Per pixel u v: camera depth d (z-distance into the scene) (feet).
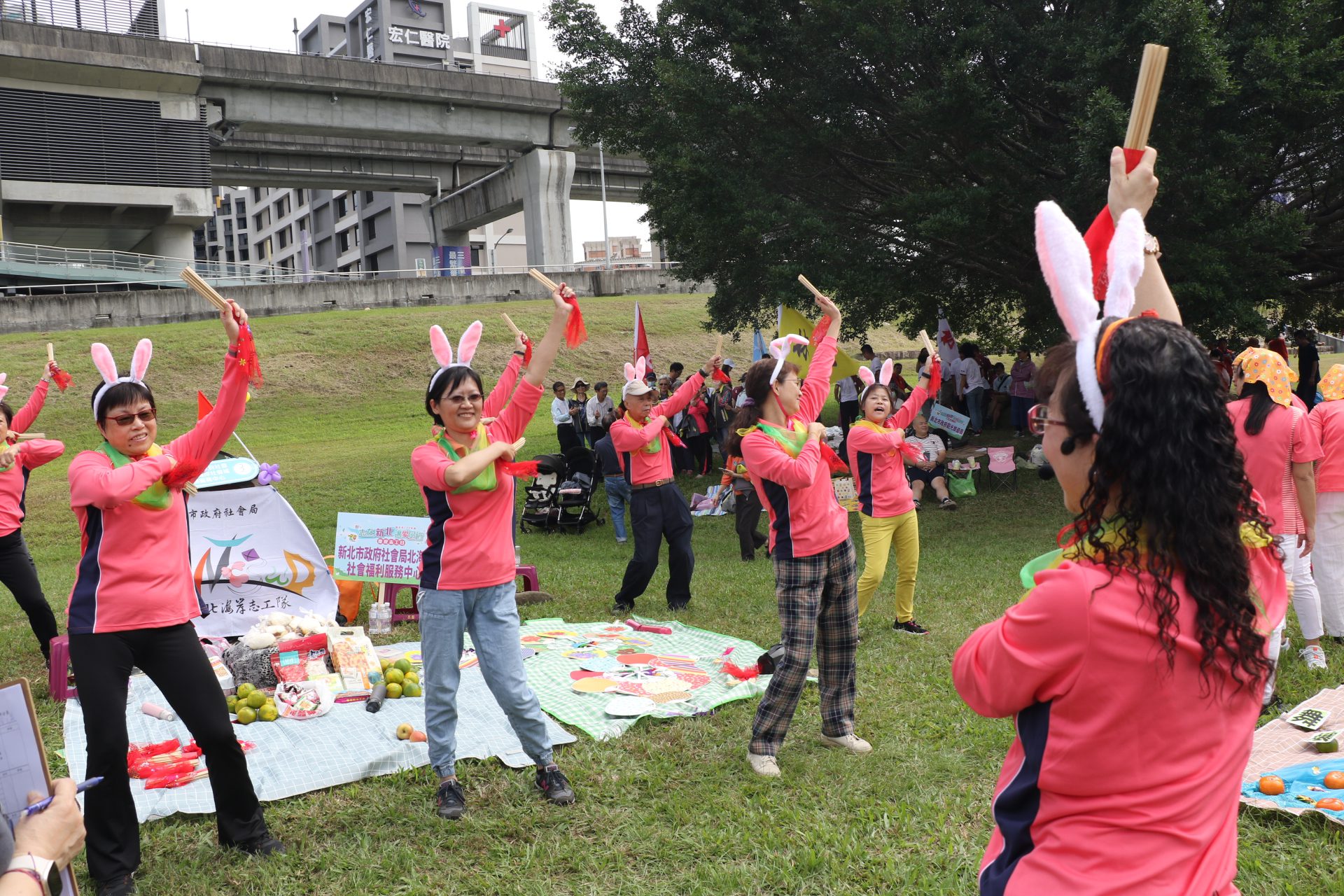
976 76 39.83
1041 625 4.62
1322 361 96.78
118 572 11.60
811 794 13.84
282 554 23.94
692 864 12.05
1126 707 4.48
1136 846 4.51
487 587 13.50
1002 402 60.75
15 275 126.21
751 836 12.55
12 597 29.81
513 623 13.75
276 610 23.72
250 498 23.89
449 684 13.61
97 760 11.39
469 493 13.33
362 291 132.67
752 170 44.70
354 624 24.94
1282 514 17.65
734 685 18.26
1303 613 18.07
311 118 145.69
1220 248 37.81
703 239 43.06
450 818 13.26
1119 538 4.60
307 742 16.15
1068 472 4.87
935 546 34.53
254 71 138.92
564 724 16.78
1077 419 4.73
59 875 5.67
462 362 14.01
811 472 14.03
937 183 43.11
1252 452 17.71
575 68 50.08
